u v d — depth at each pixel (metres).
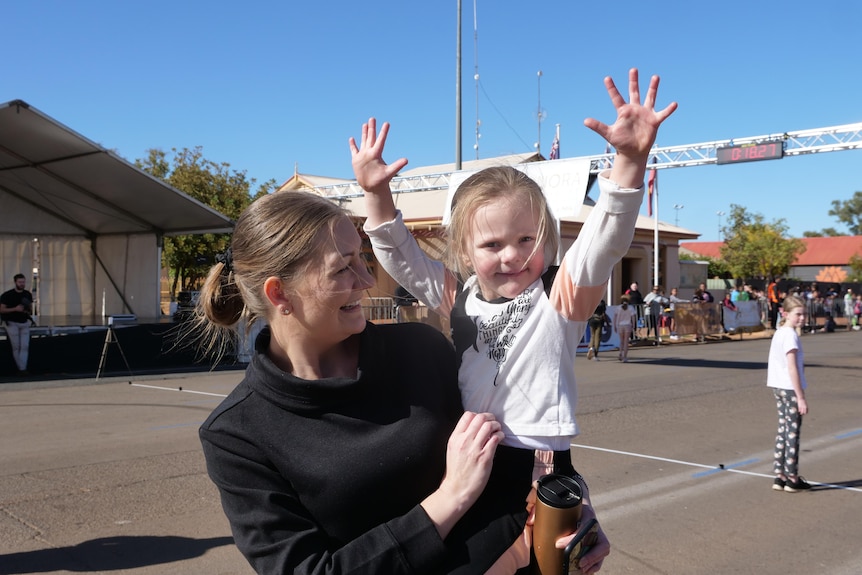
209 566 4.30
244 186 34.53
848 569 4.37
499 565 1.51
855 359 17.48
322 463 1.45
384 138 1.92
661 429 8.43
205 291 1.71
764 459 7.04
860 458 7.19
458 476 1.47
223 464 1.49
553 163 13.39
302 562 1.40
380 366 1.58
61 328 18.25
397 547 1.40
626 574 4.28
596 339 16.97
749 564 4.44
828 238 64.94
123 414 9.30
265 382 1.51
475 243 1.75
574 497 1.56
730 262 47.22
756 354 18.36
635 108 1.51
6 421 8.80
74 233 23.19
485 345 1.73
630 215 1.56
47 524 4.98
